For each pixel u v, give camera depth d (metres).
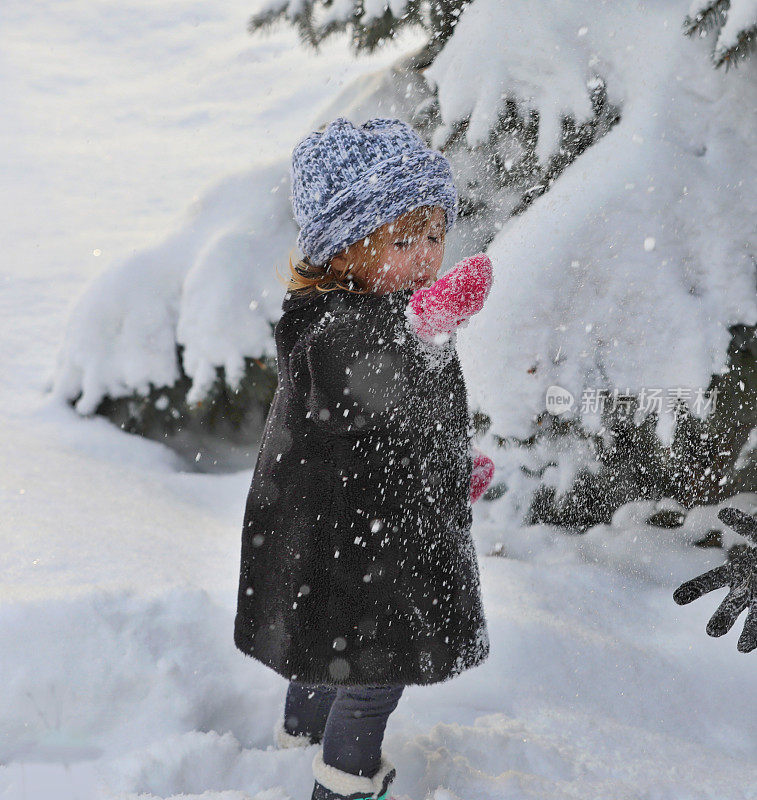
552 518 2.92
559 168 2.96
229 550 2.49
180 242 3.76
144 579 2.08
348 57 13.01
